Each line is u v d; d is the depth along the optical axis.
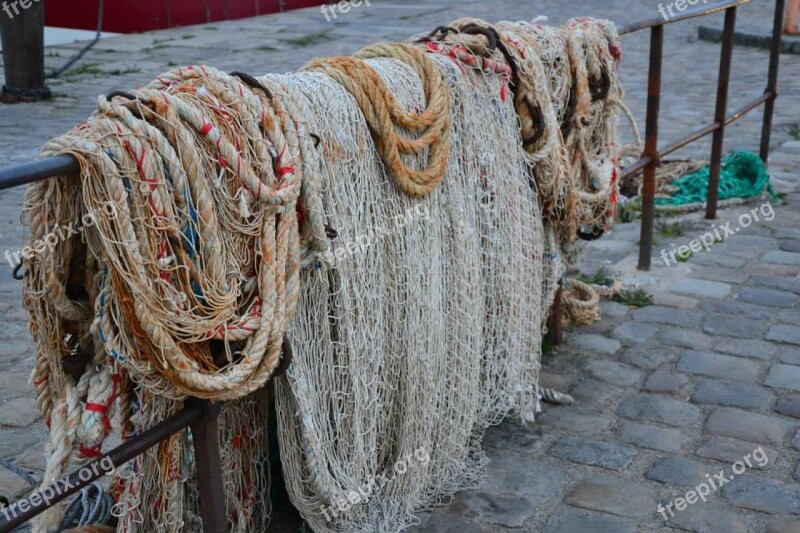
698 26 13.32
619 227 5.81
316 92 2.48
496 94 3.14
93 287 2.10
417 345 2.79
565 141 3.75
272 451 2.98
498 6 17.44
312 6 17.53
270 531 2.86
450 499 3.04
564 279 4.39
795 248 5.38
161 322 1.99
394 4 18.02
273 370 2.29
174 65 11.66
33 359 4.02
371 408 2.69
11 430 3.44
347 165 2.53
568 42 3.66
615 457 3.29
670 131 8.12
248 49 12.92
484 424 3.31
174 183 2.03
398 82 2.75
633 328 4.36
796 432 3.43
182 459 2.41
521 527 2.90
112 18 14.05
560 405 3.66
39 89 9.50
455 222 2.94
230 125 2.17
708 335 4.27
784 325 4.37
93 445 2.17
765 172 6.34
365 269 2.60
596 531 2.88
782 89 9.66
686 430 3.46
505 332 3.29
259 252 2.21
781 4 6.29
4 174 1.72
